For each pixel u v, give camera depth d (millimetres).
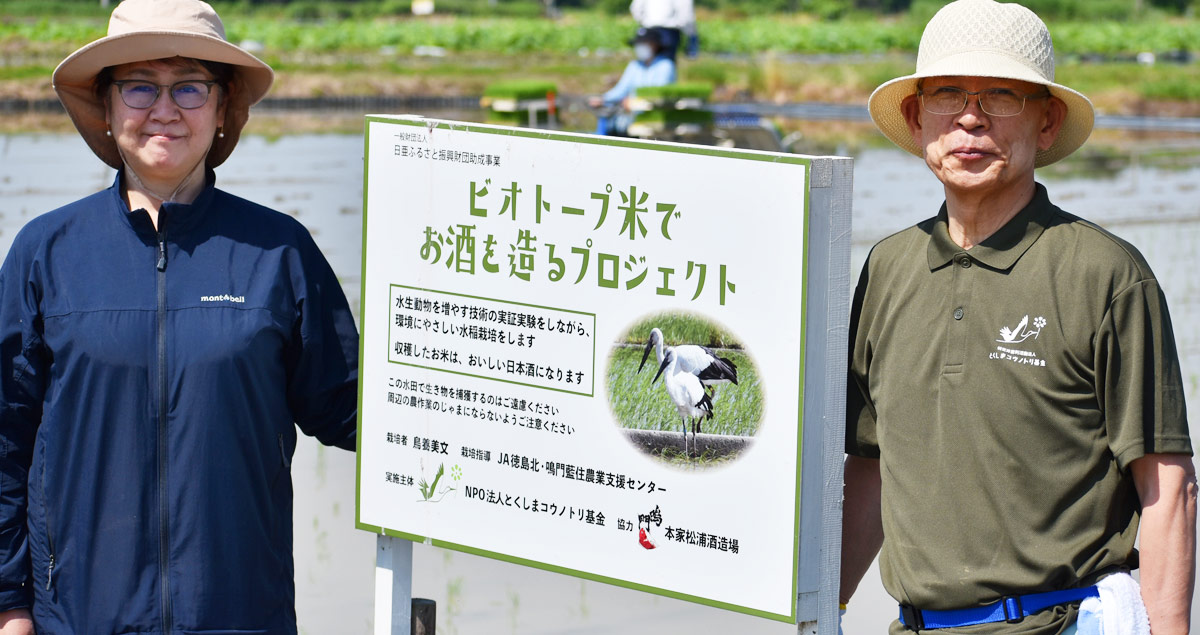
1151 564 2795
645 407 3072
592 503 3170
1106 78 31344
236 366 3246
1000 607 2877
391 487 3465
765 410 2928
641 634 4785
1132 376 2748
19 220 11461
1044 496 2838
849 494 3369
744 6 53688
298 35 33750
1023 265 2857
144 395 3223
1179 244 12328
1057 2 51375
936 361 2941
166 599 3246
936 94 2930
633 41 12406
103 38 3277
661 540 3088
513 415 3260
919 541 2961
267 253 3346
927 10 47938
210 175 3439
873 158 18891
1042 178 17078
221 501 3250
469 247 3281
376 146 3396
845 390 2920
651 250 3025
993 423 2854
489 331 3271
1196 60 39500
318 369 3438
